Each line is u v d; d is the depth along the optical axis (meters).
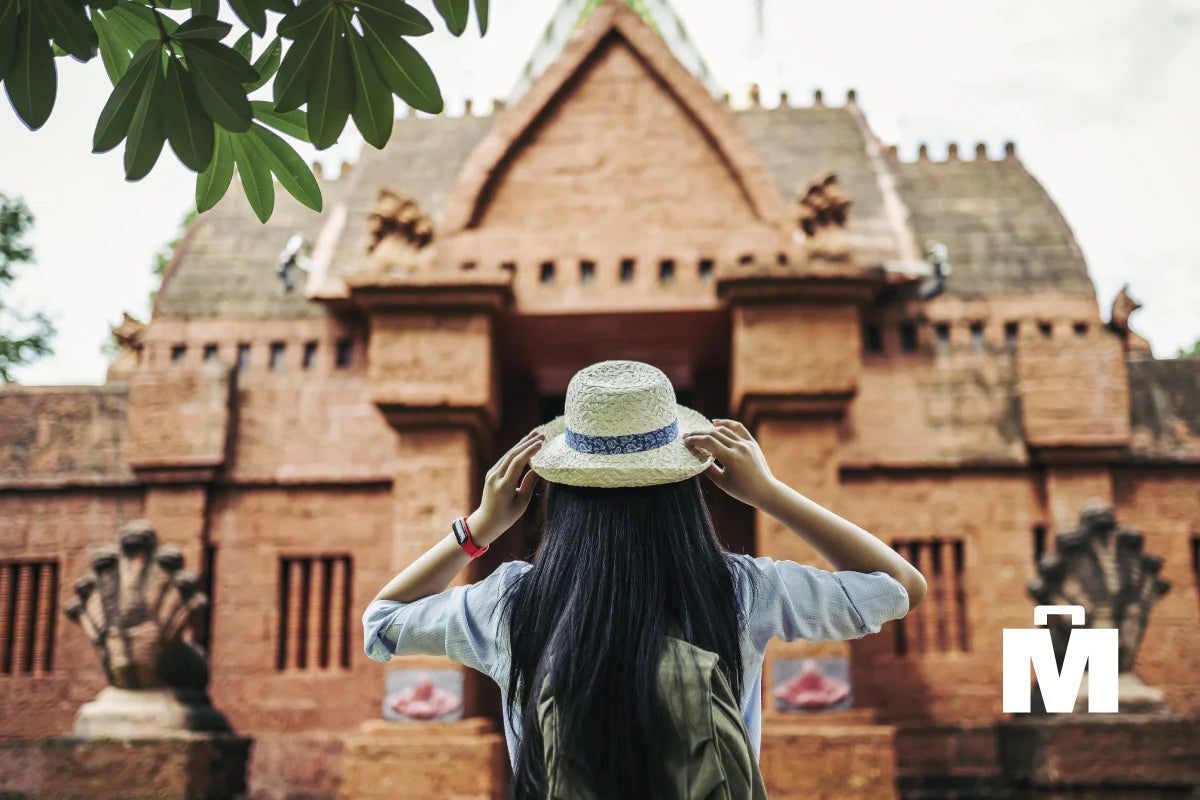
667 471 2.22
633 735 2.00
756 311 13.20
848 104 18.12
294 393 15.23
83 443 15.16
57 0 2.68
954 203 16.41
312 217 16.77
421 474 13.16
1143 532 14.36
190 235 16.34
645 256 13.71
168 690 12.53
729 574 2.25
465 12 2.89
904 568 2.39
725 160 14.04
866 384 14.76
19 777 14.21
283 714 14.28
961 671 14.00
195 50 2.66
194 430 14.88
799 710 12.35
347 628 14.62
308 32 2.76
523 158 14.16
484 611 2.38
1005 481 14.55
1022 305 15.02
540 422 17.44
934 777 13.61
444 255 13.75
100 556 12.62
